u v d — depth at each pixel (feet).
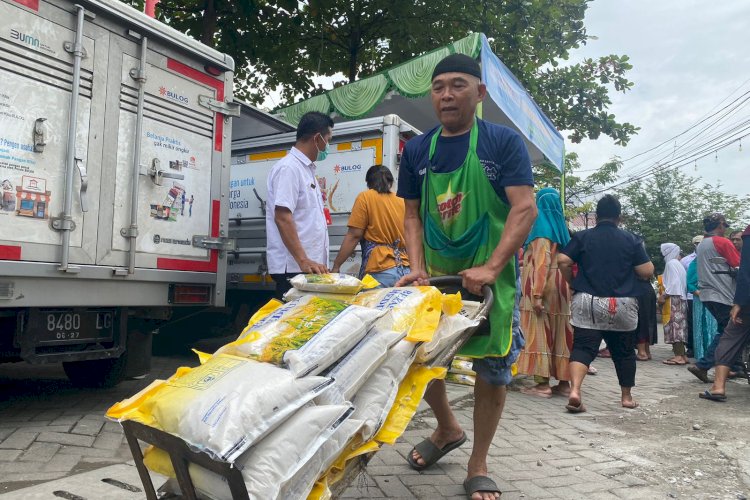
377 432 6.93
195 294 16.62
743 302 19.19
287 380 5.91
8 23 12.26
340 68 42.55
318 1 33.35
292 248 13.96
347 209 20.02
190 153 16.34
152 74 15.29
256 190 22.53
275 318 7.13
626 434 14.57
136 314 16.28
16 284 12.54
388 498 9.54
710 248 24.39
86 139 13.71
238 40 34.60
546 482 10.69
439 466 11.22
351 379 6.59
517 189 8.86
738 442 13.87
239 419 5.44
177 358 25.07
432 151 9.51
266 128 23.73
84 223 13.65
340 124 20.12
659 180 88.28
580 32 40.40
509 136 9.04
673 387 22.33
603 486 10.59
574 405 16.88
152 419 5.91
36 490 9.17
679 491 10.49
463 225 9.29
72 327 14.28
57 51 13.17
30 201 12.61
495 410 9.63
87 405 15.51
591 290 17.42
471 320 8.16
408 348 7.21
